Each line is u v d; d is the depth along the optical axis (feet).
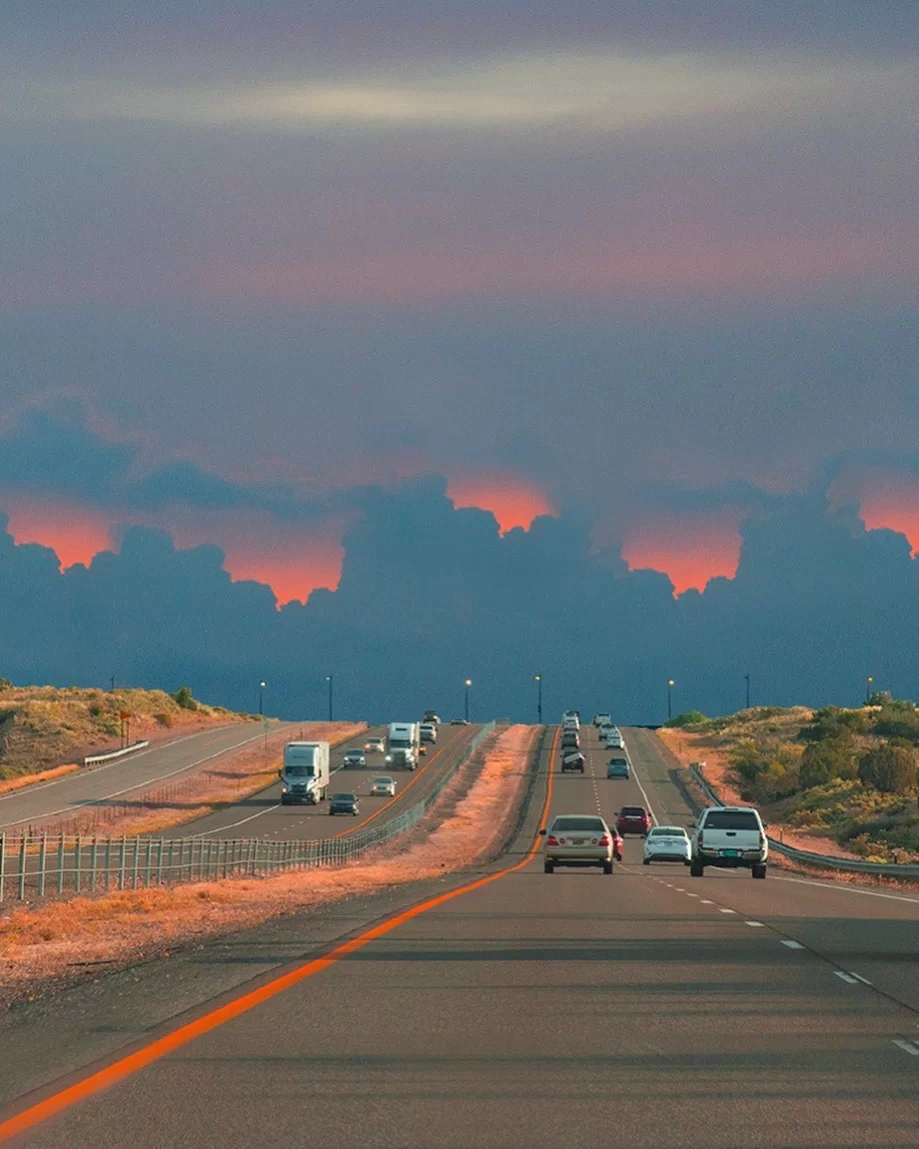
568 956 232.94
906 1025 160.56
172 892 454.81
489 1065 134.92
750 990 190.80
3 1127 109.19
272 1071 131.54
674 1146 104.06
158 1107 116.37
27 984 209.36
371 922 303.89
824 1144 104.83
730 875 636.07
